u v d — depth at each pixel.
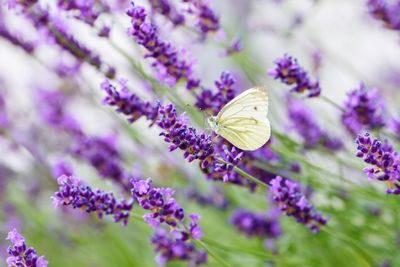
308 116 0.49
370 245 0.49
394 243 0.48
